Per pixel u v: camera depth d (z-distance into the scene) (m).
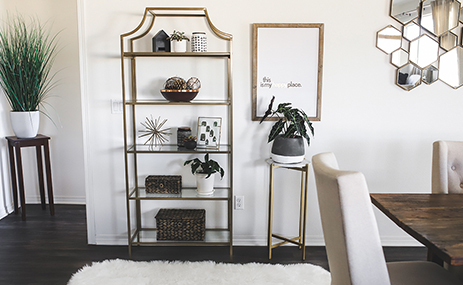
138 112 2.81
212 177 2.71
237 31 2.70
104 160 2.86
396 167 2.87
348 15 2.69
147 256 2.73
